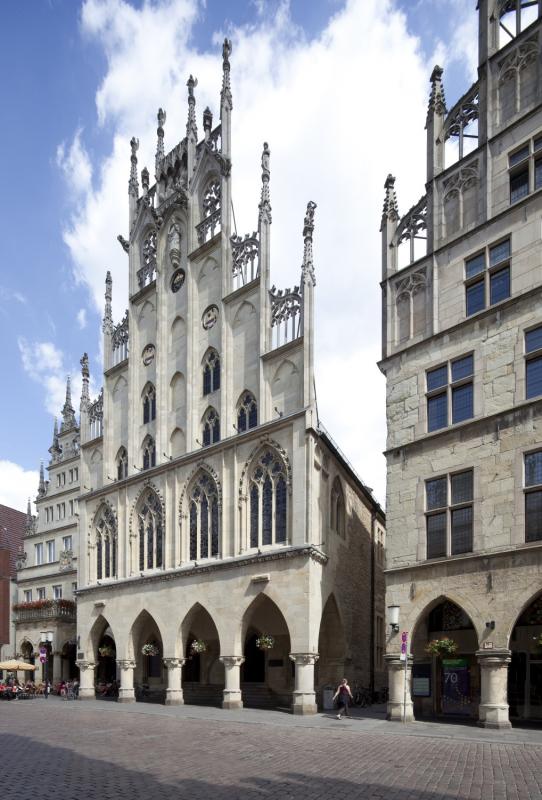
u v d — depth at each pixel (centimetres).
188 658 4447
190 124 4744
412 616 2717
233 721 2848
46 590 6281
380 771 1566
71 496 6247
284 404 3694
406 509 2855
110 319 5334
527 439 2441
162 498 4275
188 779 1497
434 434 2789
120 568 4522
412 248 3144
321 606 3428
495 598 2423
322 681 3866
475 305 2798
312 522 3369
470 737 2122
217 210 4428
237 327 4097
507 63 2852
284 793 1338
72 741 2205
